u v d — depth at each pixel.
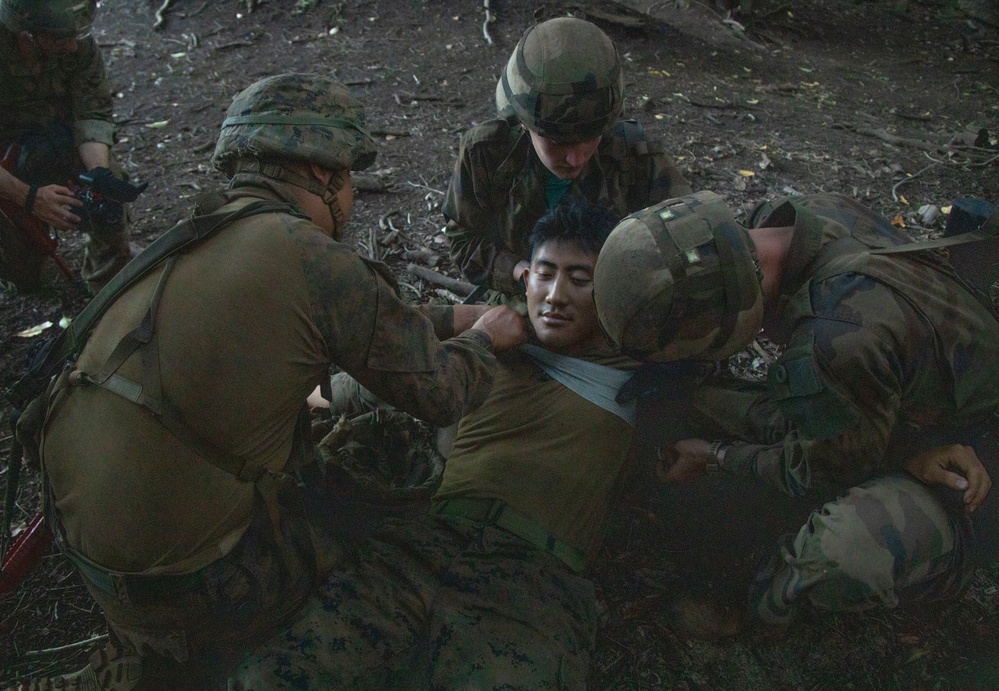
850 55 6.69
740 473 2.34
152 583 1.77
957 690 2.23
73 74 3.32
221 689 2.06
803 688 2.26
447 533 2.20
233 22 6.29
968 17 7.37
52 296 3.64
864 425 1.94
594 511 2.26
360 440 2.65
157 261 1.76
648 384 2.25
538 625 2.00
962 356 2.00
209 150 4.76
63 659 2.25
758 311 1.92
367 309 1.80
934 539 2.10
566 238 2.24
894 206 4.46
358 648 1.95
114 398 1.70
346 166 1.90
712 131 5.18
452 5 6.64
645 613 2.43
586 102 2.27
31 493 2.72
